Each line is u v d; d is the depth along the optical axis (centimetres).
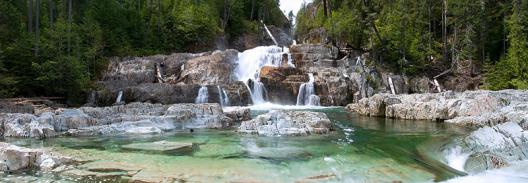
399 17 5438
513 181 1381
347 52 5541
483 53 5209
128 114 2595
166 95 4112
